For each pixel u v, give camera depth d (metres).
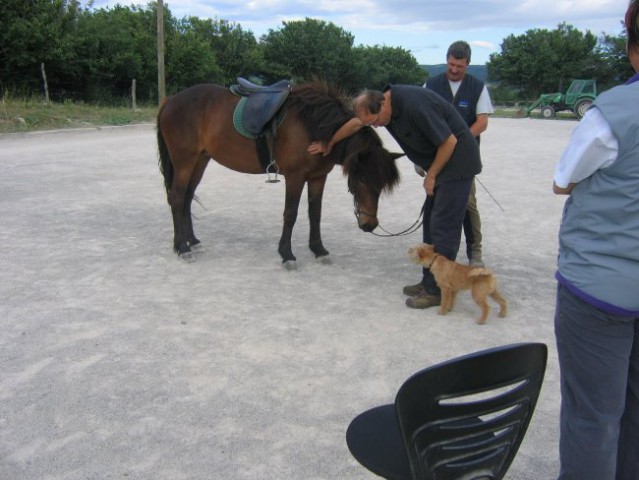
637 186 1.57
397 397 1.47
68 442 2.47
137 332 3.59
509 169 10.97
